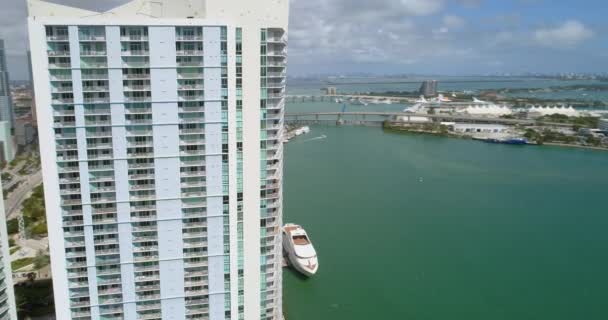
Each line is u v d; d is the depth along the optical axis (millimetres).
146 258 87250
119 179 82438
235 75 81938
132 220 84812
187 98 80625
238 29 81000
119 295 88125
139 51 76625
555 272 150750
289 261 154875
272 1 83375
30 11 75250
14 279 142750
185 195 85625
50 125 77250
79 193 81375
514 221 196250
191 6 82875
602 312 128625
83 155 79938
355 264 155375
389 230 184875
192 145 83375
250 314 98375
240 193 89938
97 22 73688
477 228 188000
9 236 179375
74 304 86500
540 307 131000
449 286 142000
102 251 85125
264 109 88125
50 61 74438
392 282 144125
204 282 91562
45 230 181250
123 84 77812
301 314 127250
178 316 92312
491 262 157625
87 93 77125
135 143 81250
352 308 130625
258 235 93688
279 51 86875
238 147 87188
